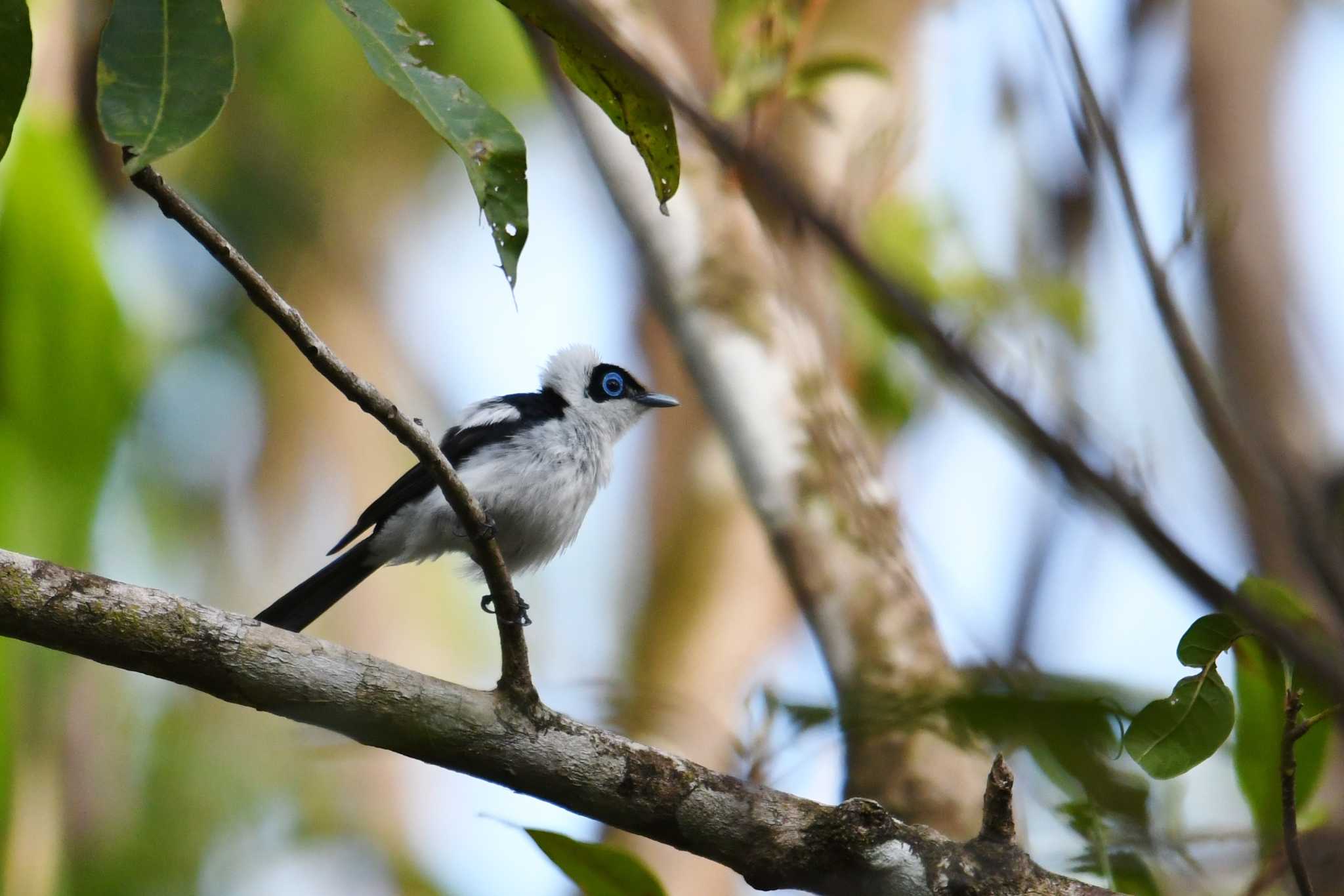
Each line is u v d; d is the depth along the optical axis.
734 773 7.19
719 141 4.04
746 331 10.13
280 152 18.44
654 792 6.79
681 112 4.11
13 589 6.40
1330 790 7.61
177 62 4.76
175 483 17.27
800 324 10.45
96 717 16.12
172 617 6.56
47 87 11.05
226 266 6.22
